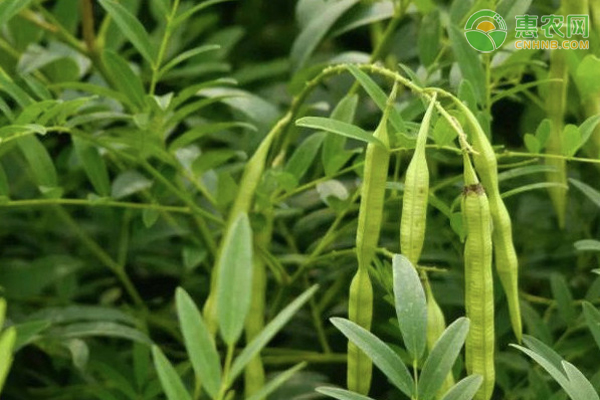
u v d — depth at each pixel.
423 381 0.87
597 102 1.02
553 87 1.04
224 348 1.13
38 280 1.14
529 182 1.13
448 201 1.11
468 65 1.02
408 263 0.88
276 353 1.14
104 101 1.13
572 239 1.14
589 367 1.07
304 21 1.15
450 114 0.95
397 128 0.94
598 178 1.13
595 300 1.04
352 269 1.12
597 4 1.03
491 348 0.91
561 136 1.02
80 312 1.07
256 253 1.03
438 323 0.92
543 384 1.01
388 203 1.06
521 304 1.05
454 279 1.09
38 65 1.12
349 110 1.03
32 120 0.99
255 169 1.00
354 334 0.87
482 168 0.91
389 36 1.11
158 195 1.07
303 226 1.13
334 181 1.05
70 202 1.04
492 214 0.92
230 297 0.83
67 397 1.13
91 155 1.06
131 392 1.05
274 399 1.09
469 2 1.06
